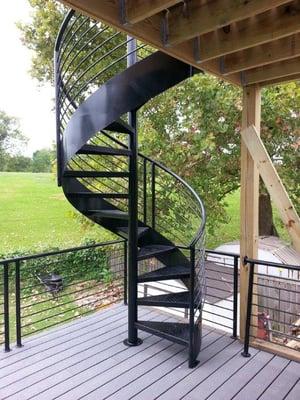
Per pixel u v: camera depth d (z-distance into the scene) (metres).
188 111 5.31
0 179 13.89
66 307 5.69
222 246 6.09
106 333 3.19
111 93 2.61
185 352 2.82
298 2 1.88
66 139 2.69
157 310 3.71
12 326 5.11
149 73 2.64
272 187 2.57
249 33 2.08
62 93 2.89
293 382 2.38
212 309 4.42
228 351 2.82
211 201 5.73
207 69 2.48
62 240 8.21
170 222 5.58
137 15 1.74
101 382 2.39
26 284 6.45
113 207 3.52
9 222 9.76
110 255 6.79
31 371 2.53
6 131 16.06
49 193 12.49
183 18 1.98
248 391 2.28
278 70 2.62
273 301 4.71
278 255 5.13
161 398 2.21
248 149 2.71
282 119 5.27
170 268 3.19
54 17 6.30
